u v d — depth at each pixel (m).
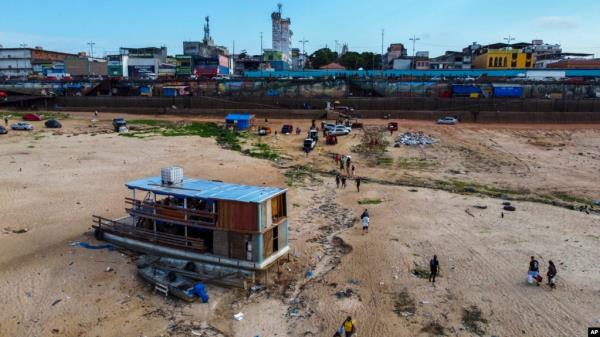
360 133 82.50
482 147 72.50
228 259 27.48
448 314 23.38
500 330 21.92
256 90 115.00
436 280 27.02
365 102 103.81
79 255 29.77
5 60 157.62
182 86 116.75
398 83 109.69
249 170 55.53
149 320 22.95
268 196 27.75
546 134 82.50
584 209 41.12
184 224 28.59
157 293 25.56
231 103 108.06
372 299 25.02
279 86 113.81
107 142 69.50
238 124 86.62
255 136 80.19
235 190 29.52
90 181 47.28
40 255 29.66
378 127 87.25
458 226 36.31
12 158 56.47
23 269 27.66
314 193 47.00
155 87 117.50
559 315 22.98
